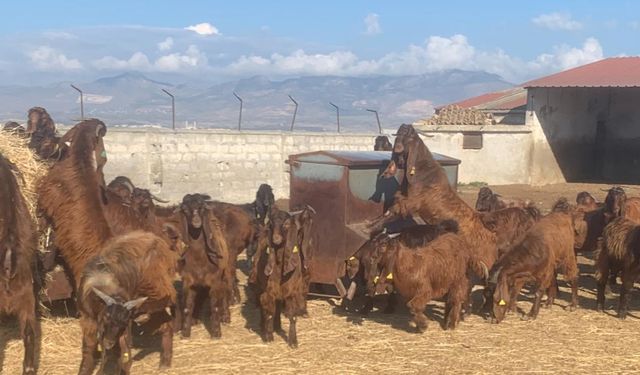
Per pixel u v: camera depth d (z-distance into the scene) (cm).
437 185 1081
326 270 1116
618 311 1100
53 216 857
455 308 992
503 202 1384
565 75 3516
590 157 3731
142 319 755
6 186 754
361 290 1134
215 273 924
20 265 749
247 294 1192
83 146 882
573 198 2792
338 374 810
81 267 841
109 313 648
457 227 1054
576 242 1249
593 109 3725
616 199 1180
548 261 1049
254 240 1164
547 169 3469
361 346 915
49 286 928
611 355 906
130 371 797
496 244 1110
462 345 930
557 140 3516
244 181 2325
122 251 734
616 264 1103
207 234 909
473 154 3284
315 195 1123
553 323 1054
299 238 912
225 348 891
